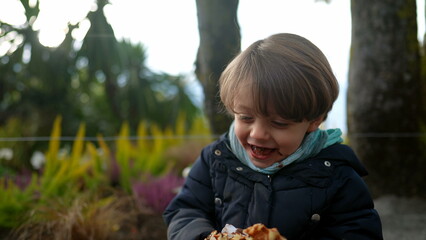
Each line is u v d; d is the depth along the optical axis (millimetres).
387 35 2484
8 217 2209
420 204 2430
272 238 804
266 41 915
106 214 2182
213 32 2234
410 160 2541
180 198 1148
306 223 958
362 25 2531
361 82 2568
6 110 5398
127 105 6398
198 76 2455
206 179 1129
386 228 2176
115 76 5621
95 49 4141
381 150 2553
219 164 1069
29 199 2402
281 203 971
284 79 820
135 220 2324
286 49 872
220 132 2338
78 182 2900
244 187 1018
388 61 2498
